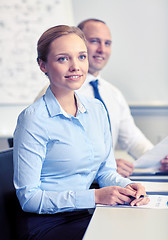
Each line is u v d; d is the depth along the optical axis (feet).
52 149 4.14
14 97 10.99
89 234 2.92
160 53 9.87
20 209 4.28
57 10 10.34
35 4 10.46
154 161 5.54
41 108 4.16
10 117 11.09
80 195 3.92
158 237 2.84
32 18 10.55
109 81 10.23
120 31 9.98
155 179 4.93
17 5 10.58
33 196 3.96
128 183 4.27
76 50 3.96
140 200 3.75
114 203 3.76
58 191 4.19
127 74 10.11
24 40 10.69
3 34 10.75
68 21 10.30
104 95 7.18
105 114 4.87
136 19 9.87
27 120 4.05
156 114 10.00
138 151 7.20
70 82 4.00
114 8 9.95
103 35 6.95
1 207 4.01
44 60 4.12
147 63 9.97
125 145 7.43
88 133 4.40
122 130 7.47
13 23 10.67
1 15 10.69
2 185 4.12
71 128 4.22
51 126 4.11
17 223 4.03
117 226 3.09
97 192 3.92
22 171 3.99
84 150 4.26
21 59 10.80
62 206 3.93
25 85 10.89
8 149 4.44
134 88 10.12
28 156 3.99
